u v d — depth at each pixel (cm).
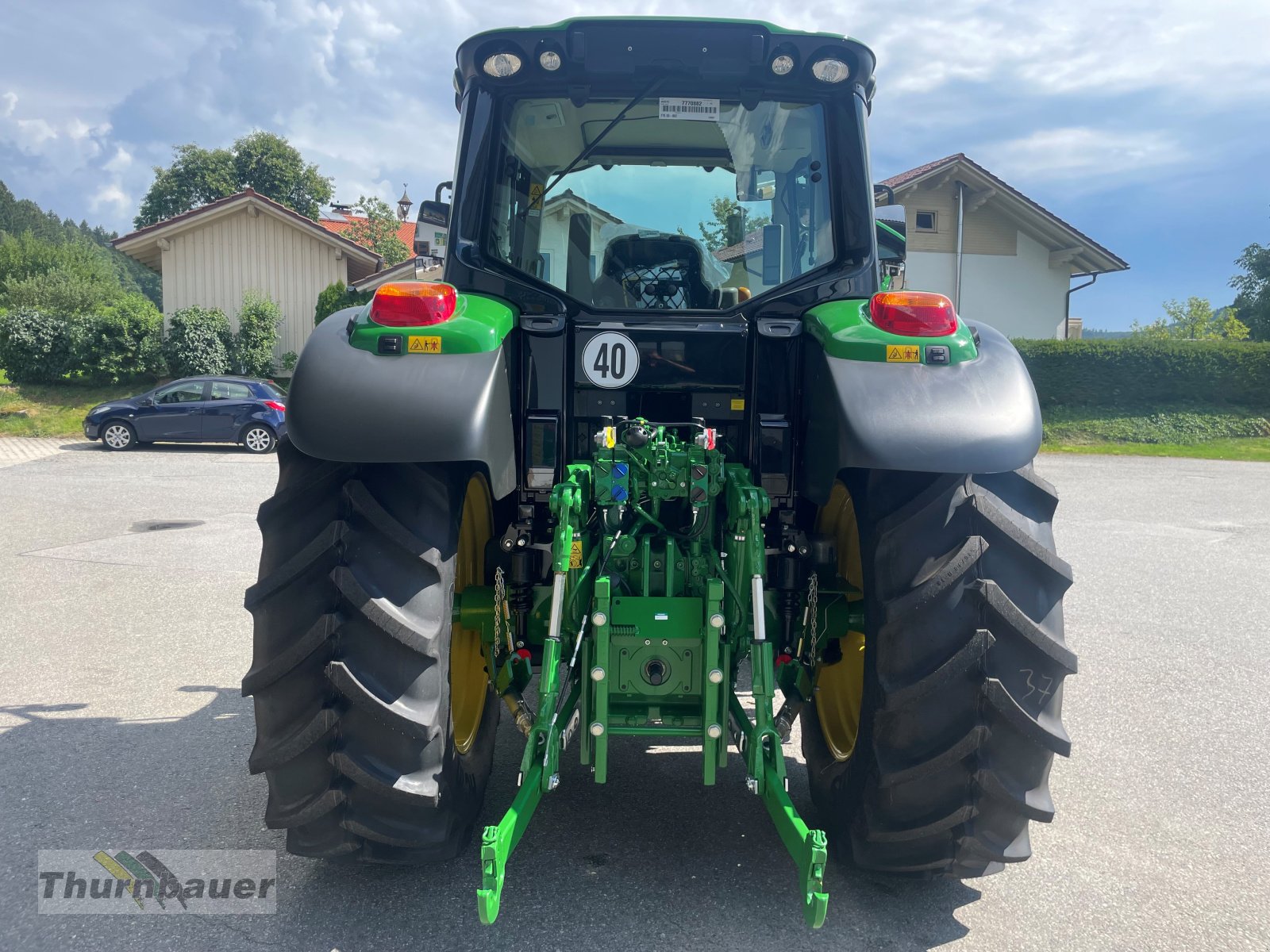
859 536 237
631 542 250
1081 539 883
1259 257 3872
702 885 255
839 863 267
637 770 334
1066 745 213
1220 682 455
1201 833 297
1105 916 246
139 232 2462
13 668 455
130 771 331
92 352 2238
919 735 215
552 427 268
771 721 223
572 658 230
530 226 291
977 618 211
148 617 552
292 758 213
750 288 291
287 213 2512
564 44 274
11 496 1042
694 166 291
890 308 230
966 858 227
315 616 213
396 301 222
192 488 1127
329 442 208
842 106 284
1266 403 2159
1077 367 2158
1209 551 820
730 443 276
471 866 263
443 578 221
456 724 259
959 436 209
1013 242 2716
